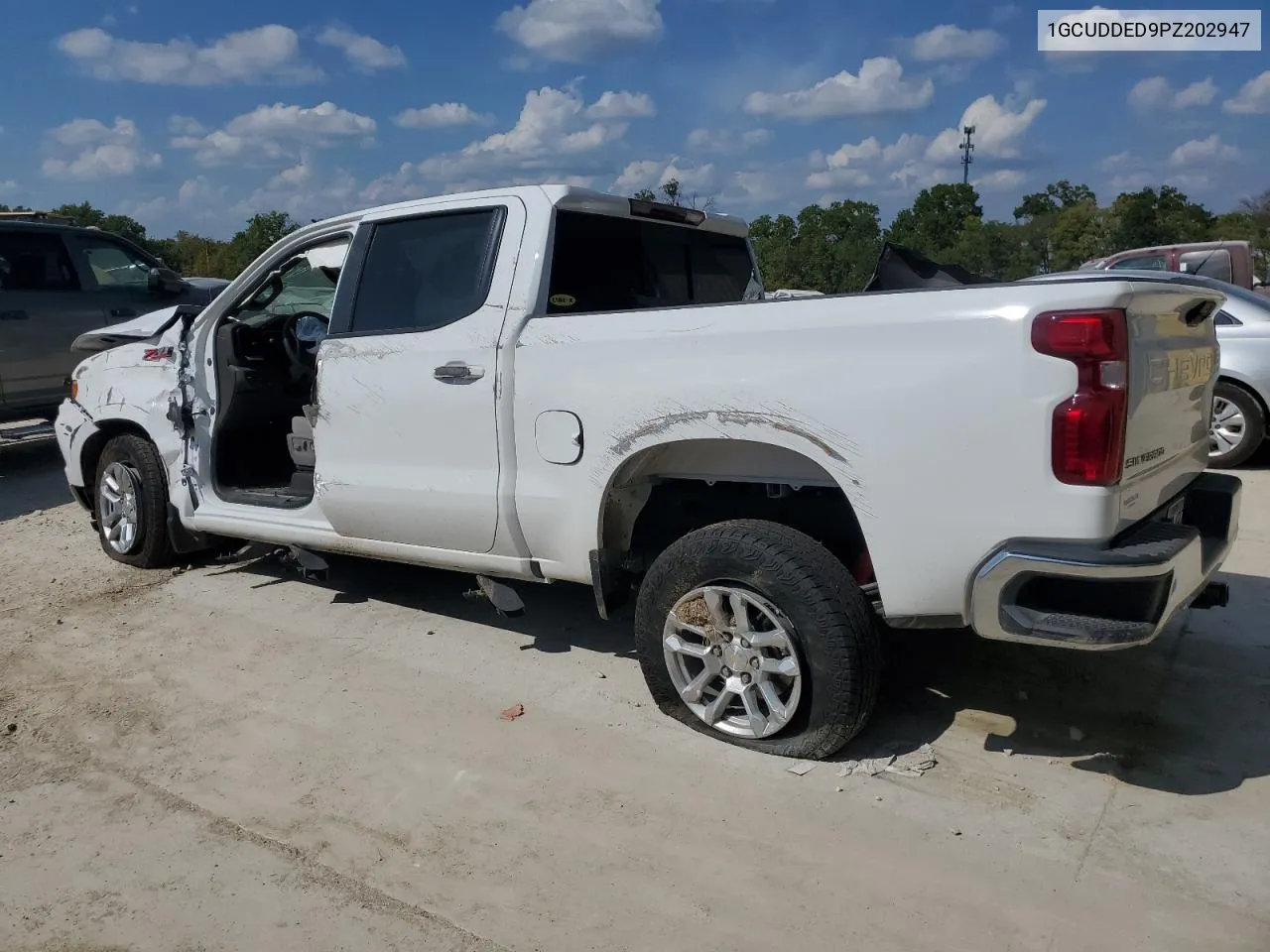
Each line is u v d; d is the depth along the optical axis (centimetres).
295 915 278
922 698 395
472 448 407
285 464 586
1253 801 318
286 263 506
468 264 417
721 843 304
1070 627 289
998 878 283
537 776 345
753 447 358
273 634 483
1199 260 1225
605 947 262
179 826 322
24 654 464
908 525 307
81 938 271
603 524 379
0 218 929
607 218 436
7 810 334
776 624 334
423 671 434
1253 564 550
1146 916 265
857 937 262
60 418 614
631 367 357
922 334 301
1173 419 332
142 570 588
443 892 286
